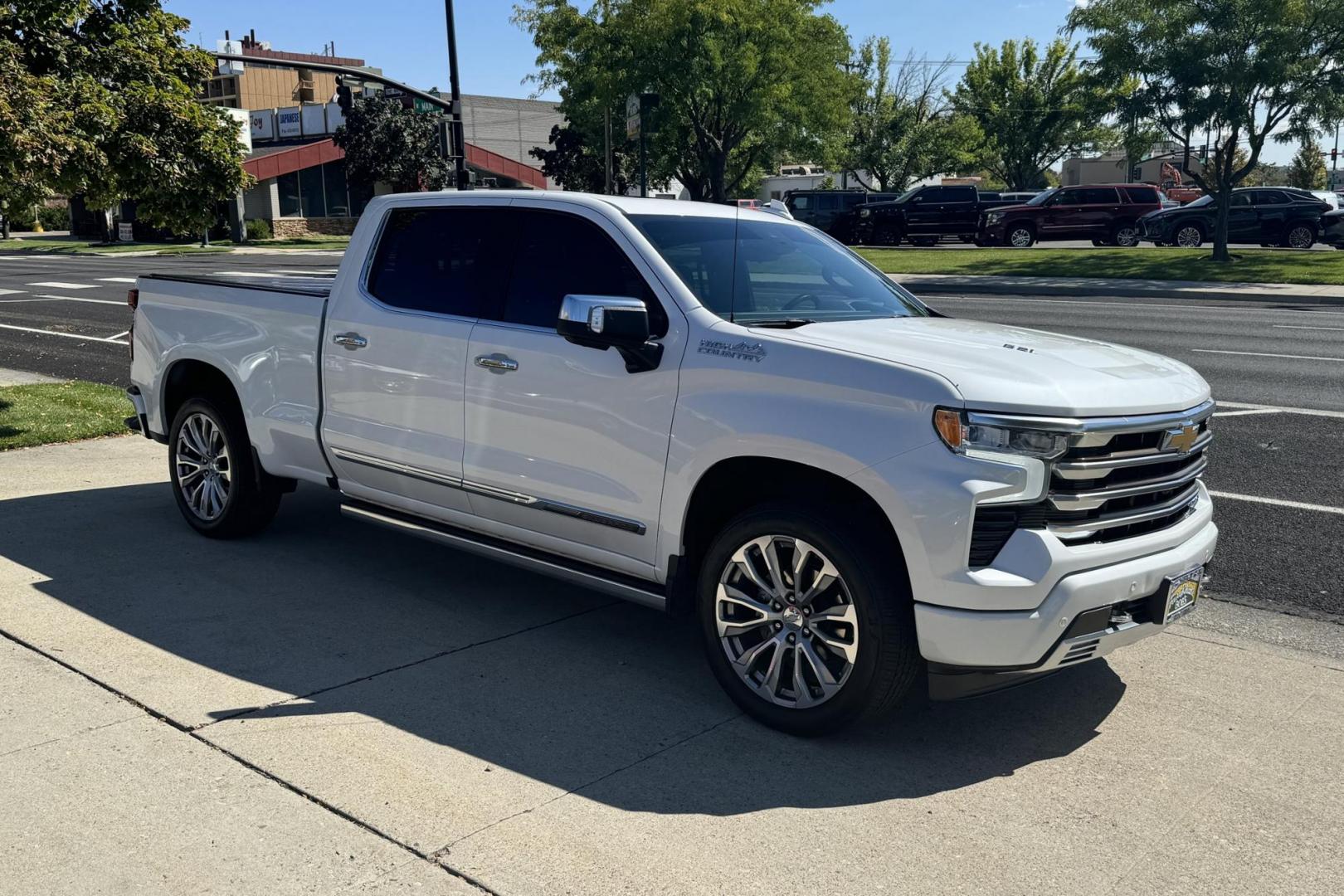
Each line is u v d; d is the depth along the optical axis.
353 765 3.55
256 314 5.64
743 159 43.34
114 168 9.30
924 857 3.10
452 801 3.34
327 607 5.03
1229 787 3.52
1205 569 4.13
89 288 24.83
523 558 4.63
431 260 5.00
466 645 4.61
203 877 2.93
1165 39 24.23
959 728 3.92
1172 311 18.64
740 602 3.93
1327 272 23.77
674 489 4.04
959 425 3.42
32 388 10.67
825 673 3.74
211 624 4.78
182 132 9.64
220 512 5.96
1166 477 3.77
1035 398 3.45
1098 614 3.51
